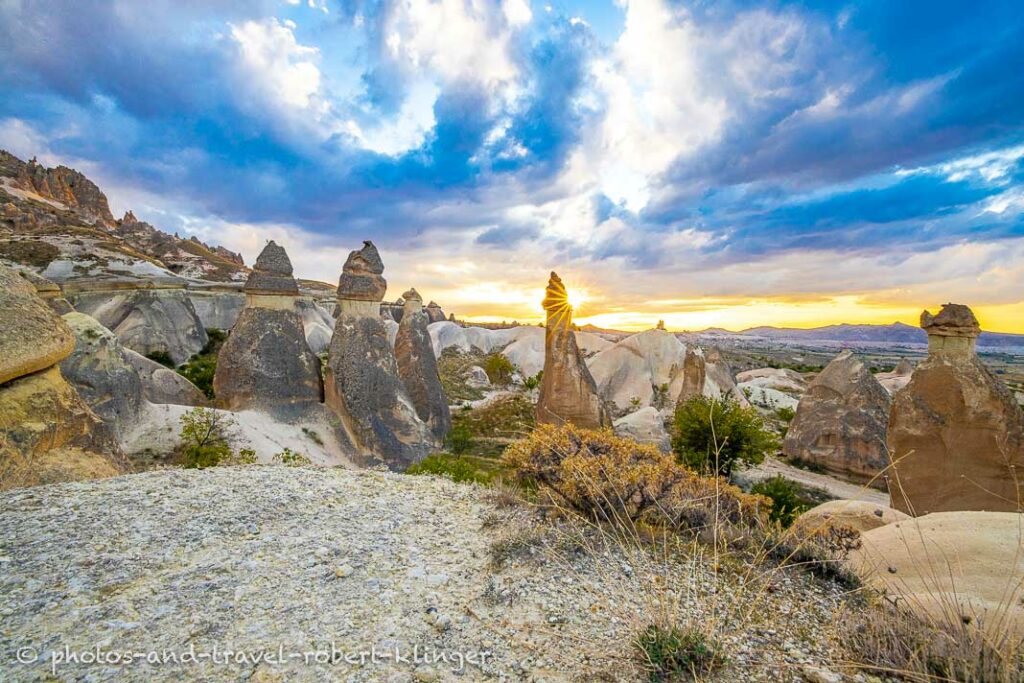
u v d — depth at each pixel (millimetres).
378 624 3504
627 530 5309
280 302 20406
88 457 8680
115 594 3795
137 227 89625
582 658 3105
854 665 2967
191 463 12922
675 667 2912
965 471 14164
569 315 18672
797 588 4328
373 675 2914
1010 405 14070
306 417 19375
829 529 5570
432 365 28094
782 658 3135
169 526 5000
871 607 3916
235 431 15609
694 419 19781
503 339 72062
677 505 5535
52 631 3320
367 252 20984
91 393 13984
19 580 3910
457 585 4184
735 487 6672
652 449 7383
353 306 20688
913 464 14805
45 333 8555
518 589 4074
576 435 7559
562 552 4812
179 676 2883
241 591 3889
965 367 14422
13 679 2848
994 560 4500
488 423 28422
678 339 50031
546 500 6121
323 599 3830
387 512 5922
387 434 19188
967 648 2990
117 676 2877
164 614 3539
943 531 5184
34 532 4730
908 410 14977
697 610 3727
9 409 7777
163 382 19031
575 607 3789
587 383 18375
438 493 6941
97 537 4668
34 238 47625
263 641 3248
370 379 19859
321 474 7535
